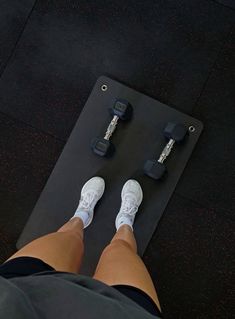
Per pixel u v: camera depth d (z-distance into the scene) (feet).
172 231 5.98
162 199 5.95
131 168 6.01
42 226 5.99
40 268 3.45
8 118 6.23
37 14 6.26
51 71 6.23
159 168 5.73
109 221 5.92
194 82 6.12
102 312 2.56
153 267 5.95
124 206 5.68
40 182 6.14
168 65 6.16
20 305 2.18
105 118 6.11
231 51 6.13
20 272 3.30
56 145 6.17
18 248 5.96
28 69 6.25
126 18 6.23
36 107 6.22
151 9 6.23
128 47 6.22
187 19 6.19
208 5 6.18
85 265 5.83
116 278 3.62
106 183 6.00
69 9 6.26
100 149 5.77
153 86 6.15
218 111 6.07
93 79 6.21
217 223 5.97
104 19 6.25
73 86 6.22
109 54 6.22
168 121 6.03
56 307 2.54
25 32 6.27
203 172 6.03
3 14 6.27
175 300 5.90
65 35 6.26
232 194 5.98
